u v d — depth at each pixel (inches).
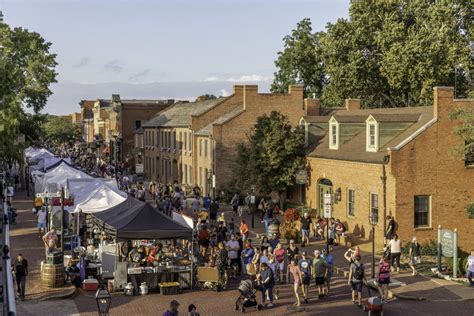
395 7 2396.7
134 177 2962.6
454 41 2214.6
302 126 1829.5
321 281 948.0
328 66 2497.5
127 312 871.7
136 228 993.5
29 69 1951.3
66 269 1023.6
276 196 1899.6
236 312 876.0
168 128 2839.6
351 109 2087.8
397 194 1350.9
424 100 2249.0
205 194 2308.1
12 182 2495.1
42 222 1457.9
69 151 4690.0
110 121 4094.5
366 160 1443.2
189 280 1023.0
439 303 919.0
